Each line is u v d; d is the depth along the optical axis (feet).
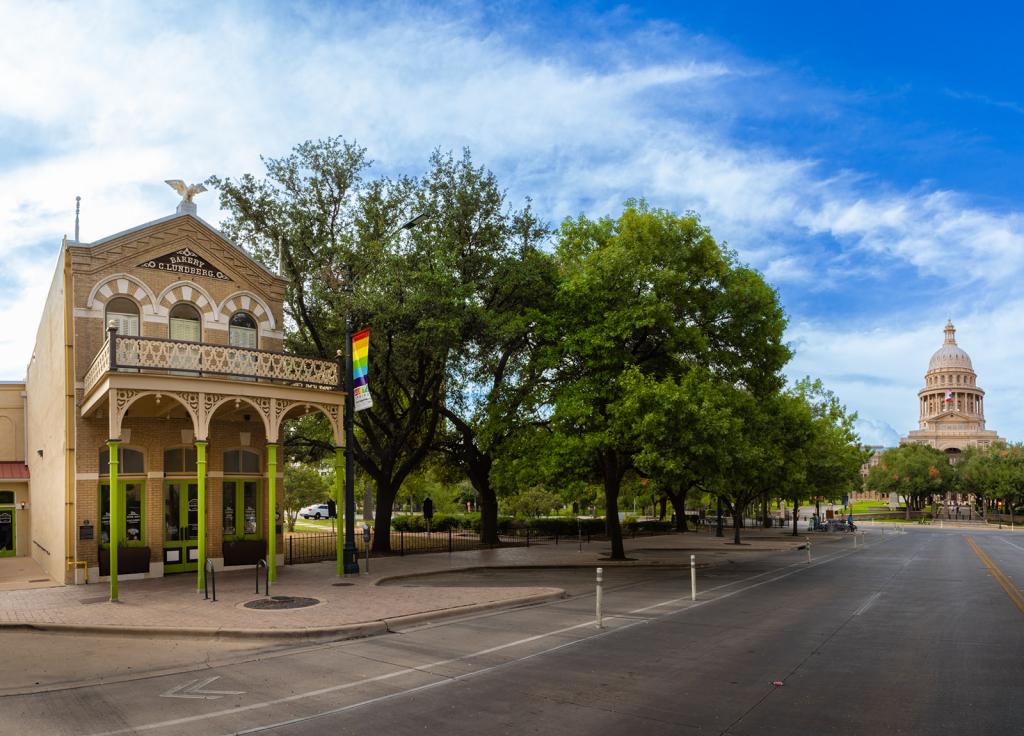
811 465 152.87
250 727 25.95
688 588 65.87
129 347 56.70
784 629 43.98
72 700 29.71
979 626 45.19
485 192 95.55
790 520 262.88
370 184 96.27
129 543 67.00
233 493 74.18
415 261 86.33
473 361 99.04
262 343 75.66
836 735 24.49
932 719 26.14
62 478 66.85
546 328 86.89
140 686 31.71
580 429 83.97
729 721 25.98
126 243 68.44
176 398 57.31
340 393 68.18
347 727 25.76
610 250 81.76
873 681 31.42
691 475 92.58
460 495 229.45
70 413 64.90
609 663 34.91
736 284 86.38
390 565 80.48
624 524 173.06
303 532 135.44
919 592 63.05
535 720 26.25
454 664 35.06
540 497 191.01
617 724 25.72
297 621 44.34
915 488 321.52
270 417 62.80
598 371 84.38
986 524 291.17
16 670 34.63
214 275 73.36
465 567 79.41
